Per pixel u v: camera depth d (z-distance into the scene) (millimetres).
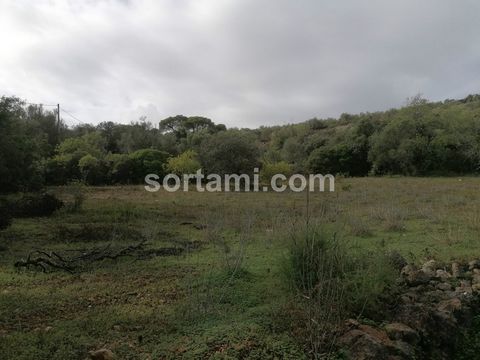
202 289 4773
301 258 4523
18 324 3766
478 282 5055
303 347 3342
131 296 4656
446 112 36969
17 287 4961
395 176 32469
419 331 3686
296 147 41750
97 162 27781
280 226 6684
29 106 36000
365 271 4230
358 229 8156
